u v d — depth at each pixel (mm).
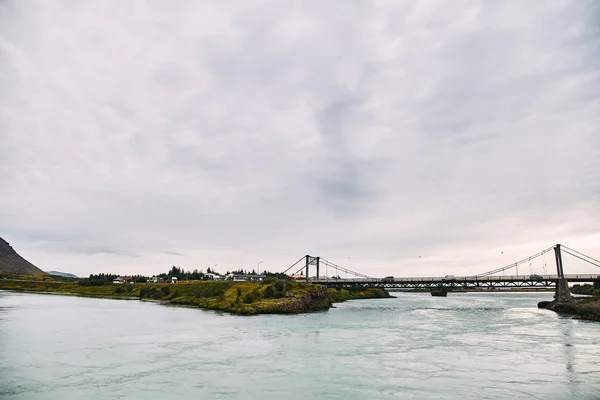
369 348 47312
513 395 29812
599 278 130250
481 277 143875
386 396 29438
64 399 27812
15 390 29531
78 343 47969
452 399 28891
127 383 31797
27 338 50938
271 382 32688
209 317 81750
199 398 28594
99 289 197125
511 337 56719
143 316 82375
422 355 43438
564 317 89062
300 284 124250
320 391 30453
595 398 29266
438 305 142625
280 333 58688
